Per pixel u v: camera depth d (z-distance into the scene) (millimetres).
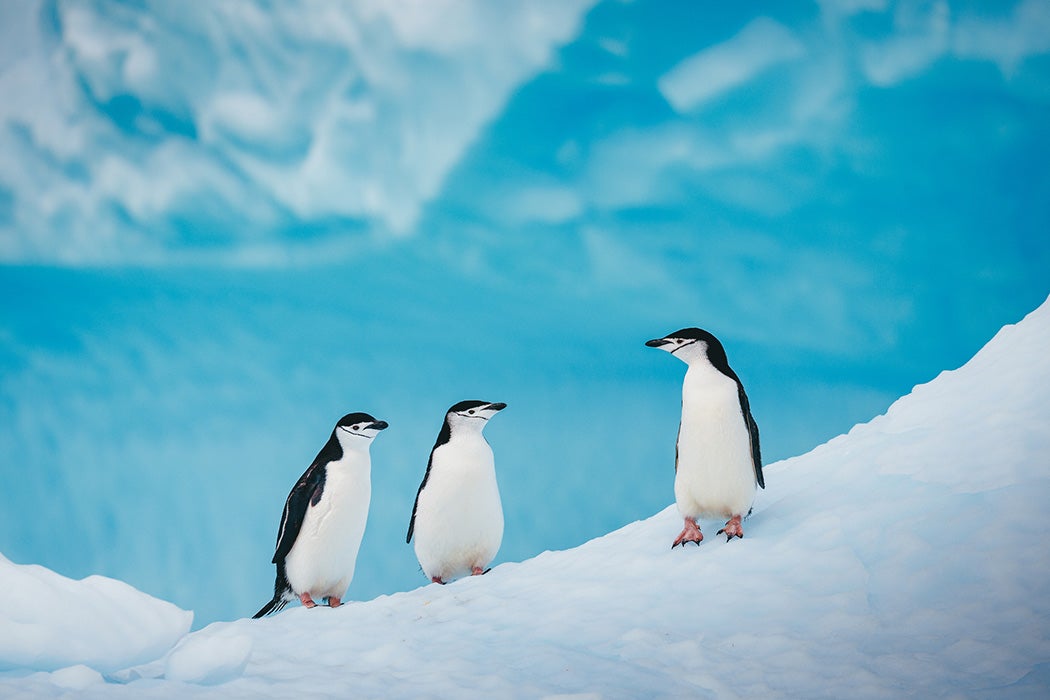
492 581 20781
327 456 22266
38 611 12664
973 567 15594
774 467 24109
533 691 13688
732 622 15859
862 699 12859
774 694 13258
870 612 15320
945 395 22625
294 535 22047
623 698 13297
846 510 18672
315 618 18891
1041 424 19125
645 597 17531
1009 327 24781
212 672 13695
